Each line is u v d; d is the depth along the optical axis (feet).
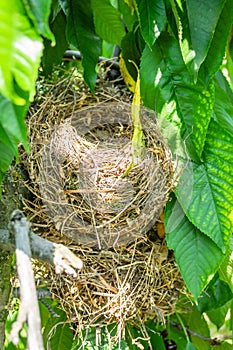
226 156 2.70
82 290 2.74
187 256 2.69
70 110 2.86
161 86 2.66
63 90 2.90
